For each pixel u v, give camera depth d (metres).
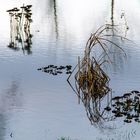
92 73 30.44
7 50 41.66
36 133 24.17
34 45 43.28
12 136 23.78
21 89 31.09
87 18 55.62
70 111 27.14
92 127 24.92
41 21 54.41
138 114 26.52
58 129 24.67
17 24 50.38
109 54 39.00
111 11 57.50
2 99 29.20
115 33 47.19
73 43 43.28
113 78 32.84
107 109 27.41
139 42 43.12
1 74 34.47
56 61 37.75
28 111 27.16
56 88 31.11
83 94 29.92
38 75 34.00
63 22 53.72
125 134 23.91
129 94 28.73
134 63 36.41
